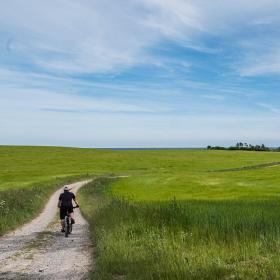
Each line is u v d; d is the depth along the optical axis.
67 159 131.62
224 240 11.96
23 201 29.42
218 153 172.00
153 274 9.00
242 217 15.89
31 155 142.88
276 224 13.45
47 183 61.50
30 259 13.05
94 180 67.69
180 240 12.36
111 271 10.32
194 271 8.83
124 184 63.69
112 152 166.00
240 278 8.48
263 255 10.08
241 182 61.81
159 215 16.11
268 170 87.06
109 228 15.70
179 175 77.00
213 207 22.86
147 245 11.97
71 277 10.49
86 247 14.94
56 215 28.44
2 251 14.68
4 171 94.75
